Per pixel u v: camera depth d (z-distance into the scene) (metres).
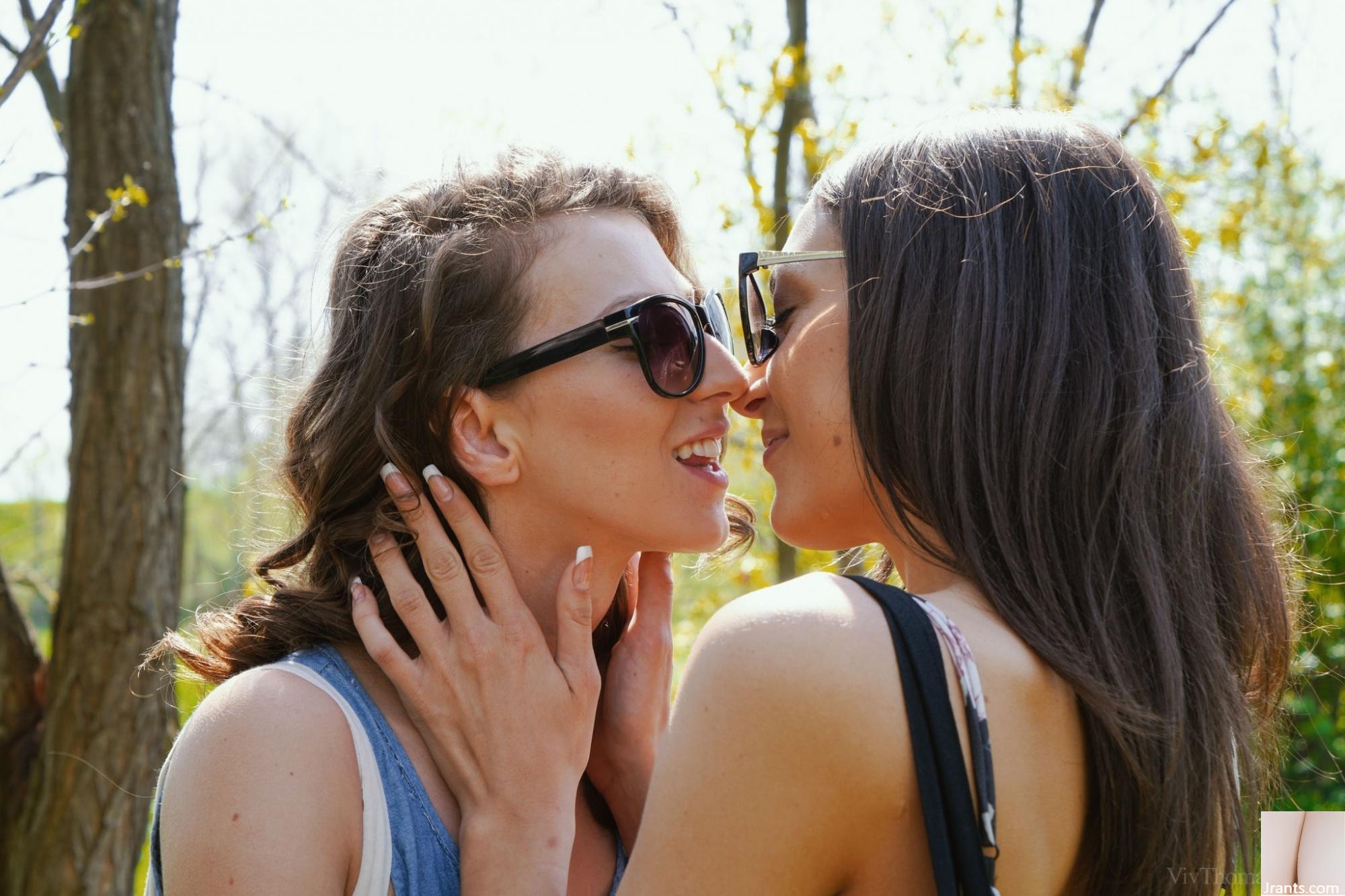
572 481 1.59
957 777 1.04
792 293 1.54
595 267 1.61
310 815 1.35
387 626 1.61
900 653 1.09
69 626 3.50
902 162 1.41
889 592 1.15
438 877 1.45
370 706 1.49
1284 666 1.45
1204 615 1.26
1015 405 1.28
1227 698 1.25
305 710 1.42
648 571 1.85
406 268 1.62
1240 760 1.31
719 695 1.11
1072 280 1.31
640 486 1.60
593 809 1.75
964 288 1.31
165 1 3.57
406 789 1.46
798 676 1.07
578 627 1.54
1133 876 1.15
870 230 1.39
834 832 1.07
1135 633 1.22
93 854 3.42
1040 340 1.29
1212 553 1.36
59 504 8.90
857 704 1.06
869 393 1.35
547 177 1.67
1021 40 5.13
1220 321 3.17
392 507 1.61
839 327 1.46
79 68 3.49
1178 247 1.42
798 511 1.51
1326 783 5.13
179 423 3.63
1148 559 1.23
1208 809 1.19
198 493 9.66
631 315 1.57
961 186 1.35
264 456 1.99
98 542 3.49
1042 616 1.20
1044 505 1.25
